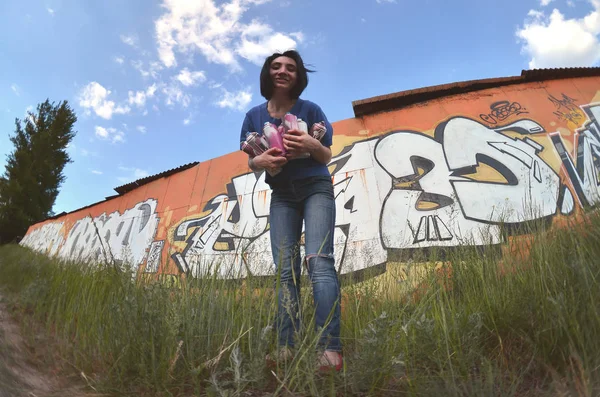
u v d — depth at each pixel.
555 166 6.52
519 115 7.16
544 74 7.70
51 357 1.96
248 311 2.20
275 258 2.20
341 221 6.79
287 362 1.87
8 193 22.98
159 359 1.77
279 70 2.31
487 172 6.48
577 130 7.02
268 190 8.38
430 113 7.36
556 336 1.71
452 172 6.55
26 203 23.58
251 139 2.31
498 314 2.12
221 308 2.25
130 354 1.82
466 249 3.43
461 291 2.73
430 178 6.56
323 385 1.65
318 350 1.73
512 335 2.01
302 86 2.36
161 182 11.70
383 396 1.60
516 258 2.81
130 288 2.27
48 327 2.51
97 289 3.05
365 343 1.67
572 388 1.35
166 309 2.06
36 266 5.14
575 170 6.48
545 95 7.51
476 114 7.21
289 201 2.27
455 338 1.83
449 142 6.91
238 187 9.09
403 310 2.19
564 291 1.96
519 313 2.03
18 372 1.65
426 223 6.06
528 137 6.86
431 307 2.27
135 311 1.93
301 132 2.10
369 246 6.18
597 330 1.67
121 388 1.69
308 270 2.07
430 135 7.06
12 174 23.84
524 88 7.62
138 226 11.41
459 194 6.27
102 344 2.07
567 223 3.17
